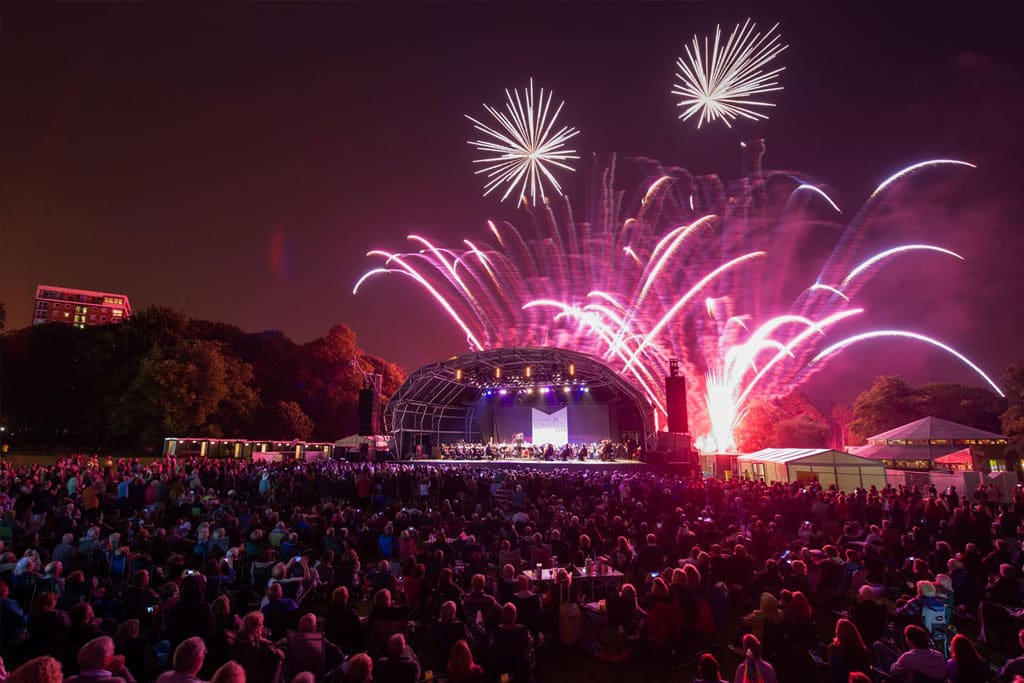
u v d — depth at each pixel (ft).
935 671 21.22
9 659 23.07
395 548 46.44
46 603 23.68
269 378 236.43
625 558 41.75
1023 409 149.07
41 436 194.90
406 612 27.02
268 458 157.28
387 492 77.41
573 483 75.97
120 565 34.73
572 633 30.91
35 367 192.24
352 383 249.75
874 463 83.97
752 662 20.25
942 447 102.12
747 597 35.12
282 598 28.53
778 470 96.58
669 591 30.25
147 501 62.75
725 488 70.85
